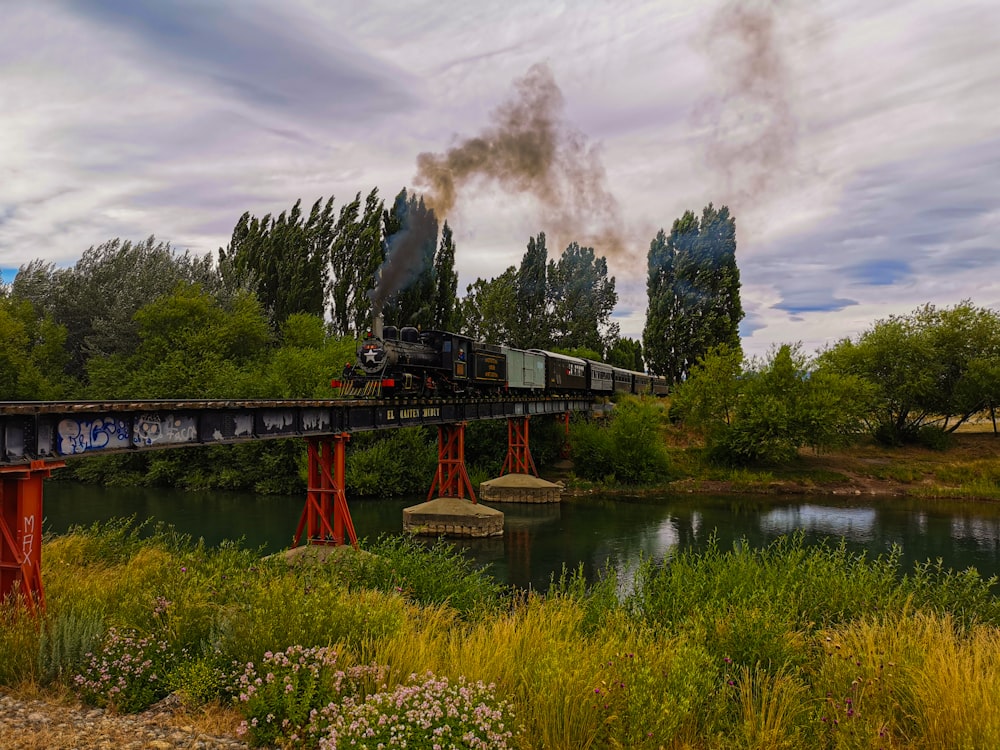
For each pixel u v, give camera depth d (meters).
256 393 40.31
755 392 45.44
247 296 50.62
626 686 6.55
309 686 6.29
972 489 38.75
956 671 6.78
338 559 14.24
